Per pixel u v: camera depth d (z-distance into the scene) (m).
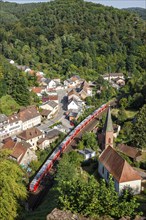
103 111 103.06
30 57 159.50
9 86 105.25
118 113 92.75
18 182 35.75
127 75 158.12
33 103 109.50
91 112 100.94
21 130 90.56
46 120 100.00
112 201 23.09
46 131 84.06
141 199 46.28
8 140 78.12
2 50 165.50
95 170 59.75
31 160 67.31
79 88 133.62
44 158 69.00
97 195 23.22
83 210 22.50
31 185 54.44
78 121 93.06
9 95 103.88
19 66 149.25
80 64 161.75
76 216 22.11
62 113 107.31
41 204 48.88
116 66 165.38
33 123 94.44
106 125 66.88
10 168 35.25
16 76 108.81
